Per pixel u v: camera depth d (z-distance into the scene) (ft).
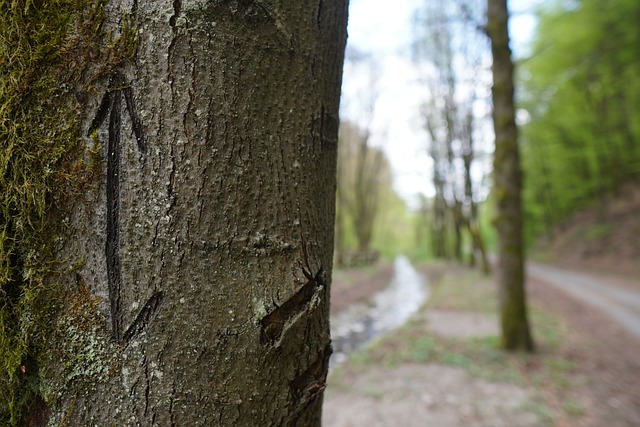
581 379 10.32
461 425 8.23
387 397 9.64
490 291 25.08
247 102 1.42
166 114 1.37
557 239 50.11
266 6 1.45
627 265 31.99
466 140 37.40
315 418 1.64
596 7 32.68
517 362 11.50
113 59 1.38
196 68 1.37
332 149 1.74
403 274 46.88
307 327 1.52
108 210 1.38
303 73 1.55
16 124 1.42
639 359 11.95
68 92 1.40
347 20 1.83
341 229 43.55
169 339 1.35
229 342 1.39
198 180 1.38
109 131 1.38
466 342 13.70
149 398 1.34
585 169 49.16
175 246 1.36
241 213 1.41
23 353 1.39
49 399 1.37
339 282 28.32
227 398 1.38
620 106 40.70
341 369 11.83
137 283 1.36
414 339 14.53
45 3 1.41
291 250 1.50
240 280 1.41
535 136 50.52
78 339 1.37
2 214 1.44
